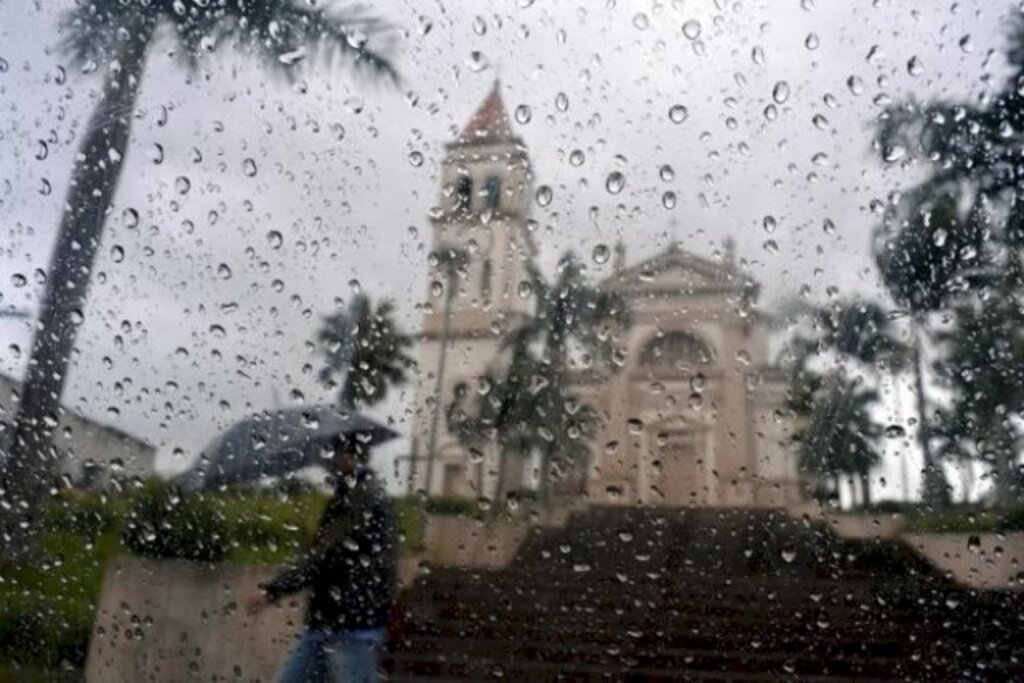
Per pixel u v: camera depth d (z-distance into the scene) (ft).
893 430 12.47
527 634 8.18
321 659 6.17
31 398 11.12
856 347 13.52
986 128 13.21
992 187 12.96
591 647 7.93
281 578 6.39
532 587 9.71
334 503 6.63
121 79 14.08
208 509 8.59
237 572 7.57
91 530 8.54
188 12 14.69
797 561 10.41
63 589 7.45
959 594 8.51
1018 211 12.64
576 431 16.48
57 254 12.62
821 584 9.50
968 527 10.54
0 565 8.10
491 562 10.54
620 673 7.48
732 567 10.55
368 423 9.35
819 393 13.88
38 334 11.91
